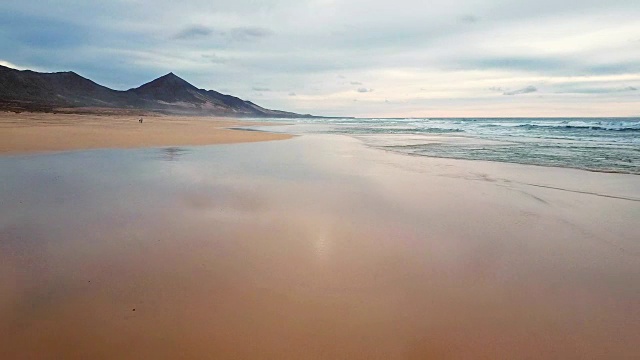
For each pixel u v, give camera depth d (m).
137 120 54.47
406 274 4.52
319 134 34.50
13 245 5.12
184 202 7.58
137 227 5.96
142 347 3.07
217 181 9.88
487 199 8.26
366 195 8.52
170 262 4.69
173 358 2.95
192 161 13.63
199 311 3.62
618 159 14.69
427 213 7.12
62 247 5.07
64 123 34.75
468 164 13.62
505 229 6.23
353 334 3.32
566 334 3.38
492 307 3.81
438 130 43.78
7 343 3.05
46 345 3.05
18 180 9.43
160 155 15.16
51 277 4.21
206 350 3.06
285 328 3.39
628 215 7.05
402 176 11.05
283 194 8.48
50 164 12.12
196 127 41.69
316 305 3.79
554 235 5.96
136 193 8.27
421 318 3.59
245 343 3.16
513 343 3.24
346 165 13.23
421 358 3.04
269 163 13.50
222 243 5.37
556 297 4.03
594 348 3.20
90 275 4.28
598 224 6.53
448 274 4.54
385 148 20.00
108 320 3.42
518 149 18.98
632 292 4.14
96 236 5.52
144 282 4.16
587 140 24.77
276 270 4.55
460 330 3.42
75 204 7.23
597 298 4.02
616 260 5.01
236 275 4.39
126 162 12.97
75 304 3.67
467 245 5.49
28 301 3.70
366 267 4.70
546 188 9.43
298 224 6.31
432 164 13.61
